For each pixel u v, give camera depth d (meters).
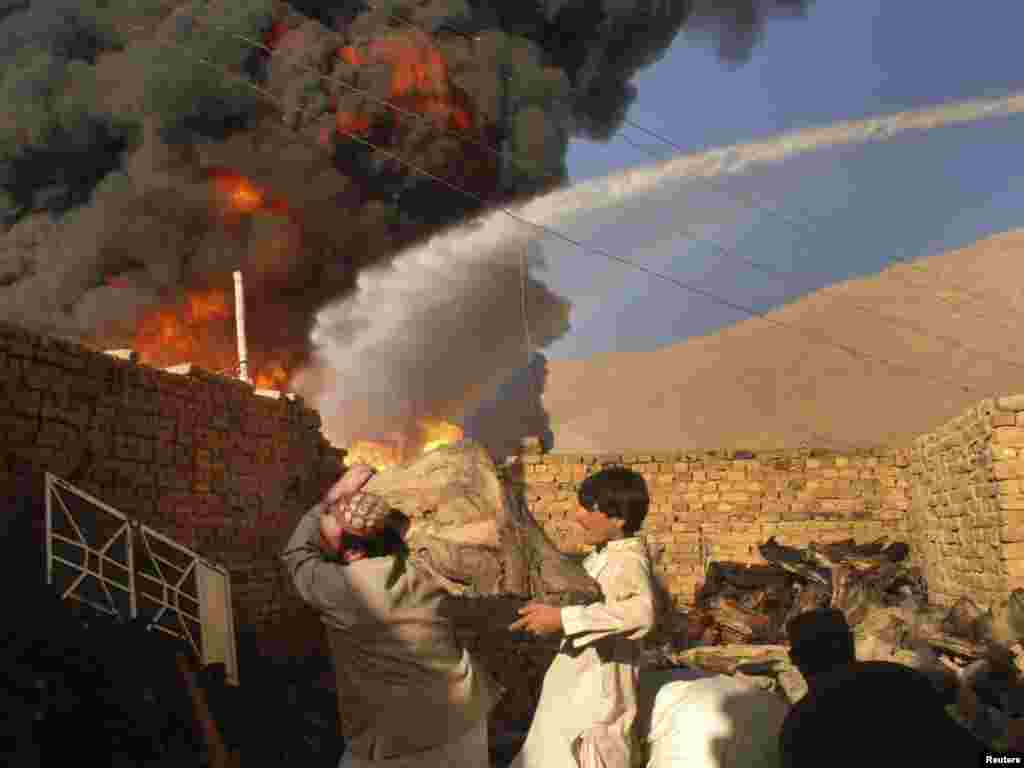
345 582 3.22
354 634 3.23
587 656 3.85
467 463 3.46
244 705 9.27
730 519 16.88
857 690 3.12
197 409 12.03
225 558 12.21
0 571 7.82
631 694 3.92
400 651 3.21
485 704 3.41
